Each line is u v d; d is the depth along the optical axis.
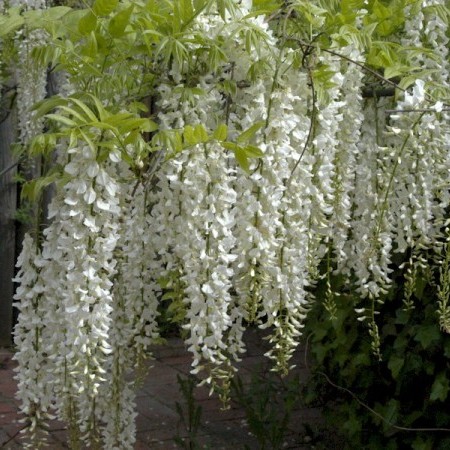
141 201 2.18
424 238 2.33
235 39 2.01
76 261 1.84
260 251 1.95
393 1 2.47
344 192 2.47
